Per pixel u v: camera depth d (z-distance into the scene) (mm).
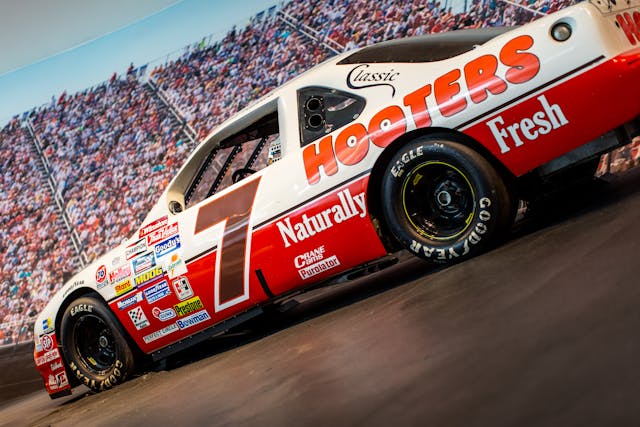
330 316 3336
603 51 2674
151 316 4059
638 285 1697
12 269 9992
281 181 3451
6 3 7688
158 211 4105
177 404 2643
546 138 2787
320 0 7926
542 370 1413
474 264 2822
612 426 1082
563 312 1735
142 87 9156
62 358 4543
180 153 8938
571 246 2430
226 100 8609
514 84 2812
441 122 2959
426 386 1584
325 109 3428
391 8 7453
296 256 3422
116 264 4195
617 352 1354
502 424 1231
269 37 8297
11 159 10117
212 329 3881
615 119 2691
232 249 3633
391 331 2271
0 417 6109
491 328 1845
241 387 2424
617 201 2990
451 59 3090
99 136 9484
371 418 1500
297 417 1720
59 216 9766
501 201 2877
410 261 4832
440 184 3035
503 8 6727
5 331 9859
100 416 3229
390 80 3232
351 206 3209
